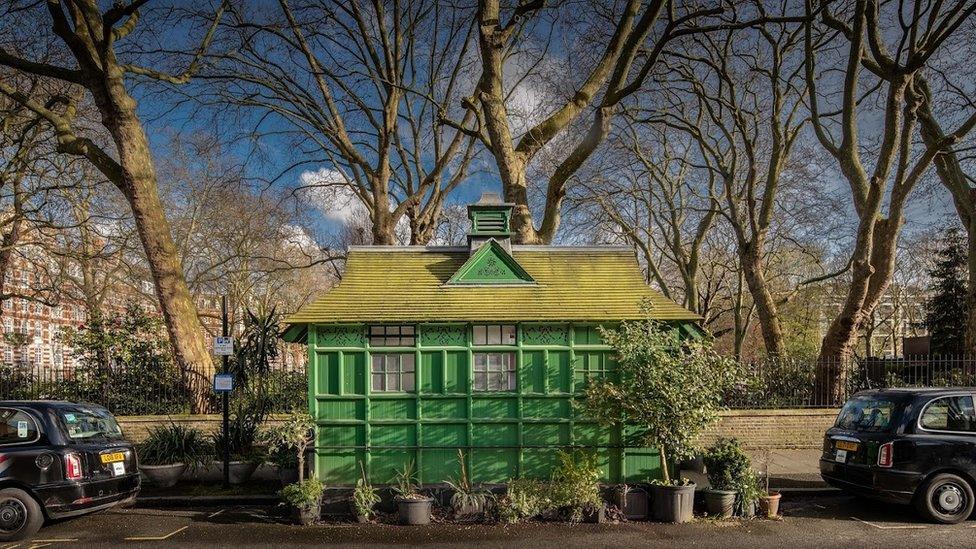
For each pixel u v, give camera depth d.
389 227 20.88
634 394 9.02
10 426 8.38
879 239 16.61
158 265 14.84
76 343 14.63
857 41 15.10
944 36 13.71
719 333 28.23
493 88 15.77
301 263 41.09
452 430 9.69
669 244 29.03
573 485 8.77
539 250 11.24
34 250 25.92
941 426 8.95
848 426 9.88
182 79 16.86
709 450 9.67
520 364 9.77
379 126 21.47
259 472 11.88
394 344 9.77
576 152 16.41
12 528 8.07
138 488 9.52
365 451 9.61
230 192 25.95
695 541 7.93
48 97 19.14
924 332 39.31
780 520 8.95
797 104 20.89
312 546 7.78
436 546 7.75
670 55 20.33
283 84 20.80
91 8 14.25
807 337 37.19
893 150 14.70
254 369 13.73
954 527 8.53
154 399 14.19
